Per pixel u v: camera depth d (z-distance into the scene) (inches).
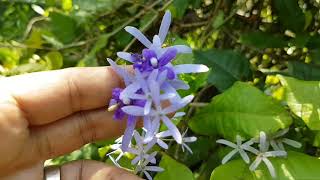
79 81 2.9
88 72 2.9
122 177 2.9
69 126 3.0
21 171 2.9
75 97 2.9
